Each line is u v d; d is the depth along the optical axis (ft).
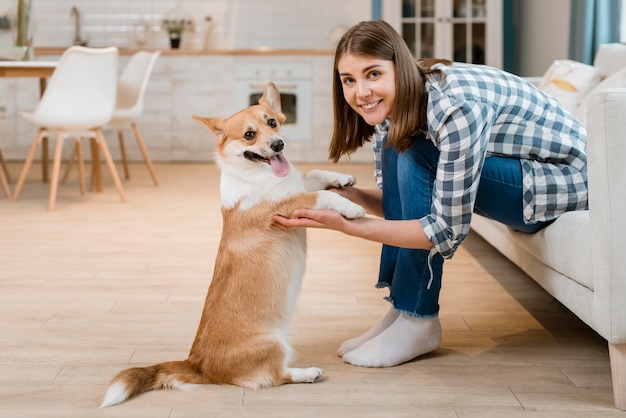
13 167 19.53
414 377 5.63
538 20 19.71
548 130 5.80
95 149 15.42
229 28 22.79
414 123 5.26
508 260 9.80
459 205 5.17
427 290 5.83
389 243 5.40
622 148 4.78
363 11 22.74
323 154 21.36
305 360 6.02
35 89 20.63
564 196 5.85
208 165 20.84
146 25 22.58
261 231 5.48
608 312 4.92
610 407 5.07
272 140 5.50
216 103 21.08
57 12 22.44
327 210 5.30
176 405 5.06
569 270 5.55
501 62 21.04
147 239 11.02
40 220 12.38
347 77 5.43
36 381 5.55
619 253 4.85
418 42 21.08
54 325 6.94
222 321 5.34
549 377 5.64
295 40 22.85
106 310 7.45
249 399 5.16
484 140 5.19
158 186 16.56
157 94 21.03
